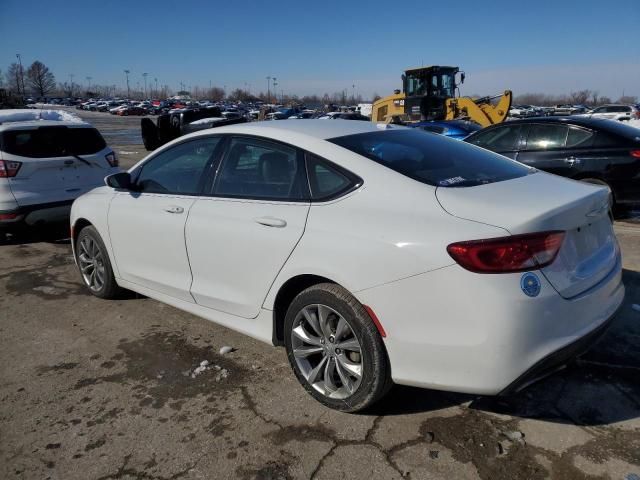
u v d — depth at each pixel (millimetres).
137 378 3439
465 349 2418
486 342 2367
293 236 2961
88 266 4914
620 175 6594
